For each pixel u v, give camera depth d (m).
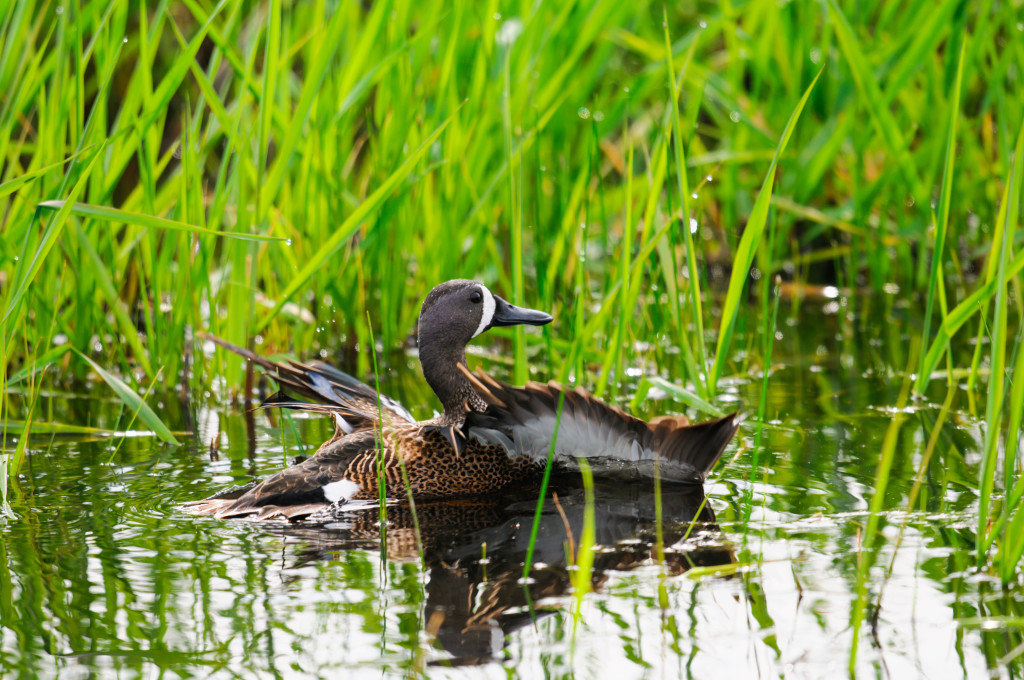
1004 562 6.35
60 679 5.43
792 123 9.22
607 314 10.43
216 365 11.82
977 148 14.82
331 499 8.11
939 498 7.83
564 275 12.39
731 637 5.86
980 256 15.04
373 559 6.98
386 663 5.61
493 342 13.43
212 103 10.73
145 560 6.94
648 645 5.78
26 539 7.30
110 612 6.16
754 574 6.61
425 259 13.31
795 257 15.30
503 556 7.00
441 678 5.47
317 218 12.38
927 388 10.95
